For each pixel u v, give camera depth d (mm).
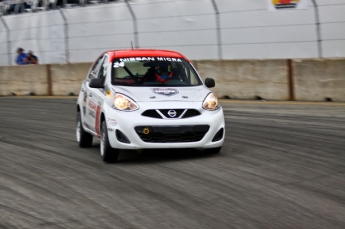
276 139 23594
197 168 18094
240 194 14852
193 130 18578
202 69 41688
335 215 12898
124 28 49000
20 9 57688
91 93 21469
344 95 35656
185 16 45688
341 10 39375
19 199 14789
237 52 43656
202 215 13039
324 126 26703
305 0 40625
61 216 13148
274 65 38375
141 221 12648
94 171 18062
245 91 39656
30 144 23906
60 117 33438
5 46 57094
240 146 22094
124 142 18375
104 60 21844
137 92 19203
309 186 15617
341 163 18609
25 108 39125
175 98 19016
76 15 51719
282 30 41781
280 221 12500
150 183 16250
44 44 54562
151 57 21250
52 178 17219
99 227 12273
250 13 42812
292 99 37656
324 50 40281
